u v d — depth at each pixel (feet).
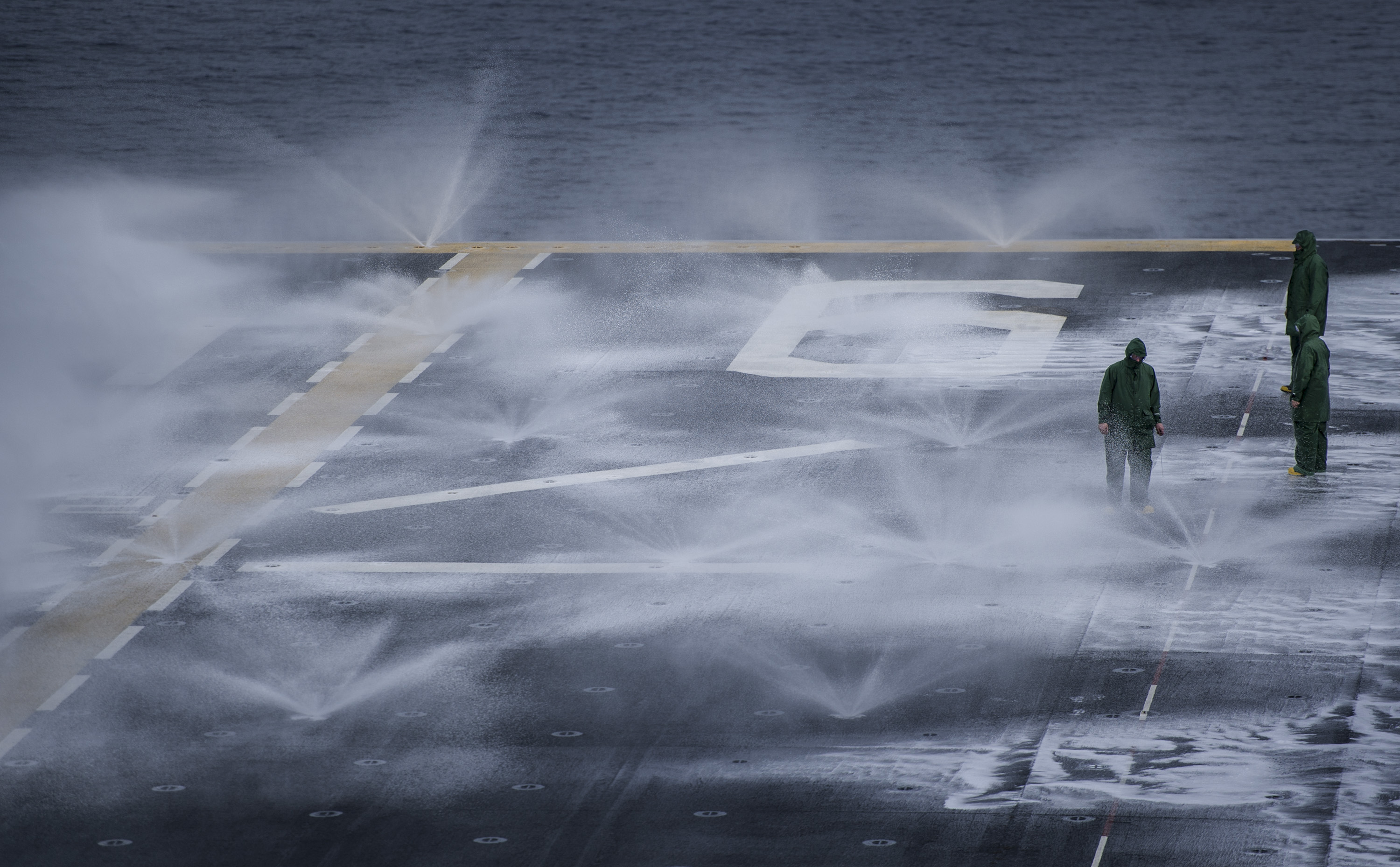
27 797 140.26
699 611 175.01
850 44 607.78
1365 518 195.00
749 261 312.29
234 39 618.85
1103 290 290.15
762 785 139.74
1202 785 137.80
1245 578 179.73
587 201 399.65
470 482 213.66
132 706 156.35
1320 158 430.61
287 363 262.26
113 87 540.52
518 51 596.29
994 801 136.26
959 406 237.04
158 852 131.54
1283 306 277.64
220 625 173.78
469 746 147.54
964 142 459.32
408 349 268.21
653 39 615.16
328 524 200.95
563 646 167.43
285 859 130.21
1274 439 221.66
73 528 200.95
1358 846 128.16
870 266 308.60
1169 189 403.13
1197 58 574.15
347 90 536.01
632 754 145.59
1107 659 161.68
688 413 237.25
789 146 456.86
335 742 148.77
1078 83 538.47
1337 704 151.23
